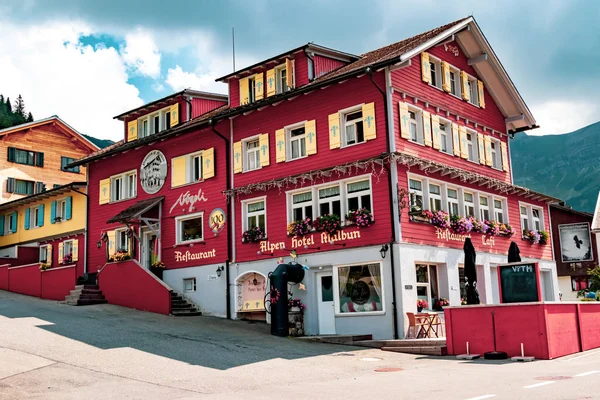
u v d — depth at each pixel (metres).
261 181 24.92
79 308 25.27
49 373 13.80
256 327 22.80
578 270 38.62
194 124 26.73
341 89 22.84
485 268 24.91
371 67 21.23
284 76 26.38
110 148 33.06
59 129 46.62
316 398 10.82
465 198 24.95
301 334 21.72
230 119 26.39
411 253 20.88
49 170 45.53
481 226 24.91
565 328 16.36
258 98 26.66
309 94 23.77
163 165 28.95
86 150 48.50
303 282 22.73
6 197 42.41
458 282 22.92
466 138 25.84
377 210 21.20
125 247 30.48
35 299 28.16
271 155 24.78
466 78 26.72
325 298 22.48
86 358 15.59
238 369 14.77
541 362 14.74
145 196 29.62
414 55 22.06
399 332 19.97
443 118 24.52
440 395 10.30
